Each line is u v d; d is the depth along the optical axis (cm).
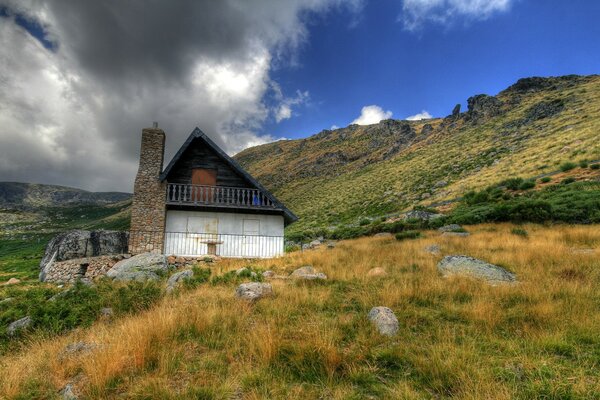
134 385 467
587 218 1850
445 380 457
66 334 777
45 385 504
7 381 511
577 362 493
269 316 719
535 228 1872
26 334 767
